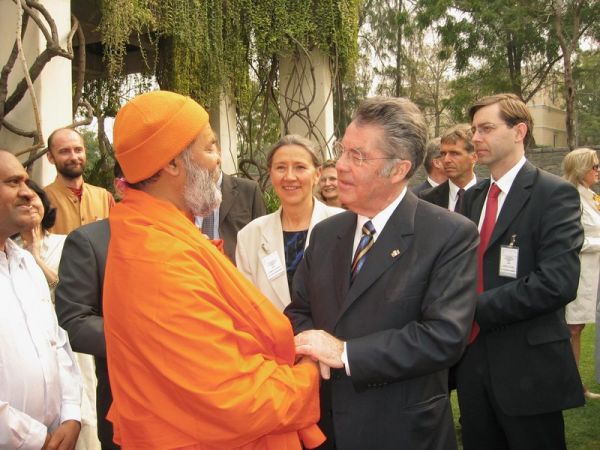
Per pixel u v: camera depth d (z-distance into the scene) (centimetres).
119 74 598
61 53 412
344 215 196
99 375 229
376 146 166
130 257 139
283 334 155
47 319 209
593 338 573
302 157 275
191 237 146
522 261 236
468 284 164
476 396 245
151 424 137
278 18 641
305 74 696
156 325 133
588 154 443
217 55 616
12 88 437
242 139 712
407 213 173
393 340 158
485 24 1595
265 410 138
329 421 196
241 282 151
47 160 430
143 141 146
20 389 190
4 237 203
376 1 1543
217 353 134
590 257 437
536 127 3578
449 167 367
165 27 560
